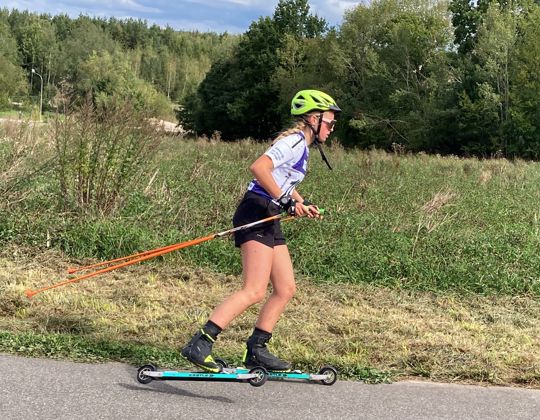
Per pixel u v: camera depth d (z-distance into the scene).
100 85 51.91
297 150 4.08
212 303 6.17
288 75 54.34
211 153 18.28
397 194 12.14
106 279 6.78
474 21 45.06
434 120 43.00
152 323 5.44
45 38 96.44
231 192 10.81
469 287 7.03
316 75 51.44
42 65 88.69
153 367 4.17
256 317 5.69
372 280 7.22
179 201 9.32
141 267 7.24
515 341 5.34
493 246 8.21
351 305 6.35
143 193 9.38
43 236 7.76
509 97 39.00
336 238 8.21
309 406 3.95
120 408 3.82
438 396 4.18
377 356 4.86
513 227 9.78
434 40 46.31
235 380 4.07
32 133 10.48
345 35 49.00
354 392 4.20
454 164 21.52
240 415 3.79
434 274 7.18
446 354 4.87
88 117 8.56
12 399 3.86
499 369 4.64
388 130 46.38
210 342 4.06
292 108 4.25
